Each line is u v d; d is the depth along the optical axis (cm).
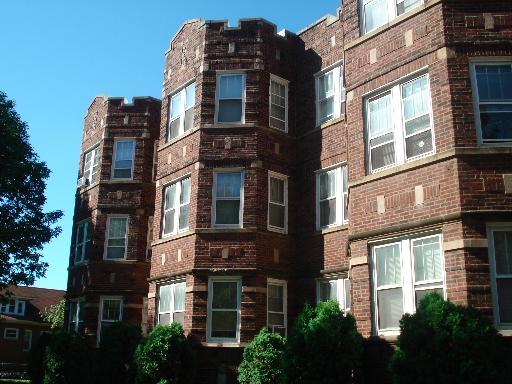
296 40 2141
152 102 2712
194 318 1756
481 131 1238
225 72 1995
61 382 2122
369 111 1453
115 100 2725
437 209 1215
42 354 2322
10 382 2681
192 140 1967
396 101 1384
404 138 1348
